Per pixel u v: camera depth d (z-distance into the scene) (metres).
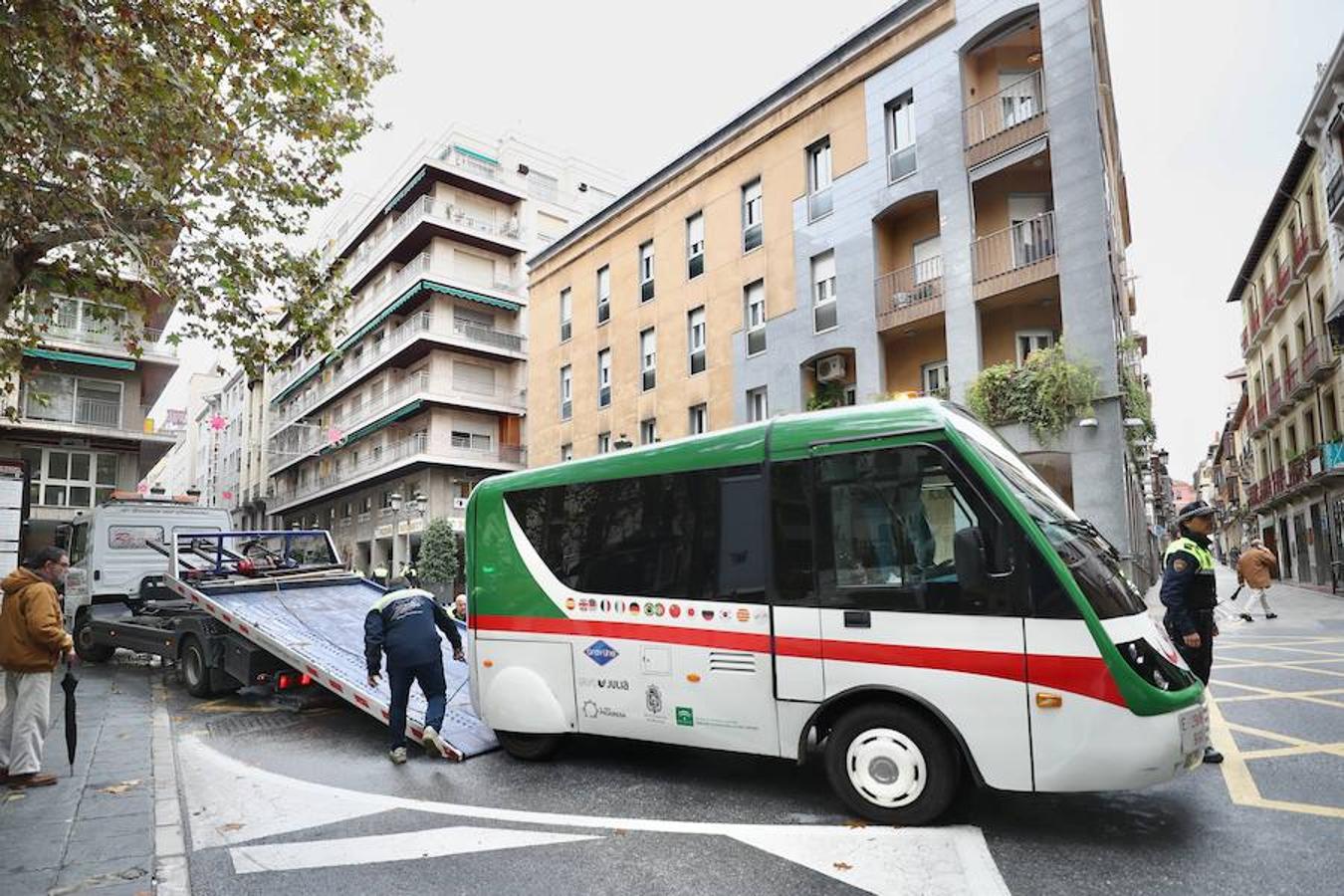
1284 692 8.13
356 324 41.94
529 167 39.59
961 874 3.82
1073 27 15.84
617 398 26.50
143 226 7.38
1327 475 23.16
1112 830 4.36
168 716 8.20
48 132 6.35
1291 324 27.20
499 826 4.73
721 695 5.14
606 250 27.70
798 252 20.80
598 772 5.89
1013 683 4.24
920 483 4.67
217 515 13.91
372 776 5.95
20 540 11.94
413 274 37.19
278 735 7.40
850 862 4.01
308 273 9.11
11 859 4.16
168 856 4.29
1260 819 4.46
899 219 19.45
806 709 4.82
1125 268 26.34
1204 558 5.92
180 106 6.97
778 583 5.00
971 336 16.92
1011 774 4.21
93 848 4.32
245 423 62.41
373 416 40.00
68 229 6.84
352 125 8.79
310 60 7.62
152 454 29.80
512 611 6.23
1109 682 4.08
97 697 9.35
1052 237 16.28
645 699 5.49
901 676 4.51
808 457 5.06
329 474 45.69
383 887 3.90
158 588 12.47
